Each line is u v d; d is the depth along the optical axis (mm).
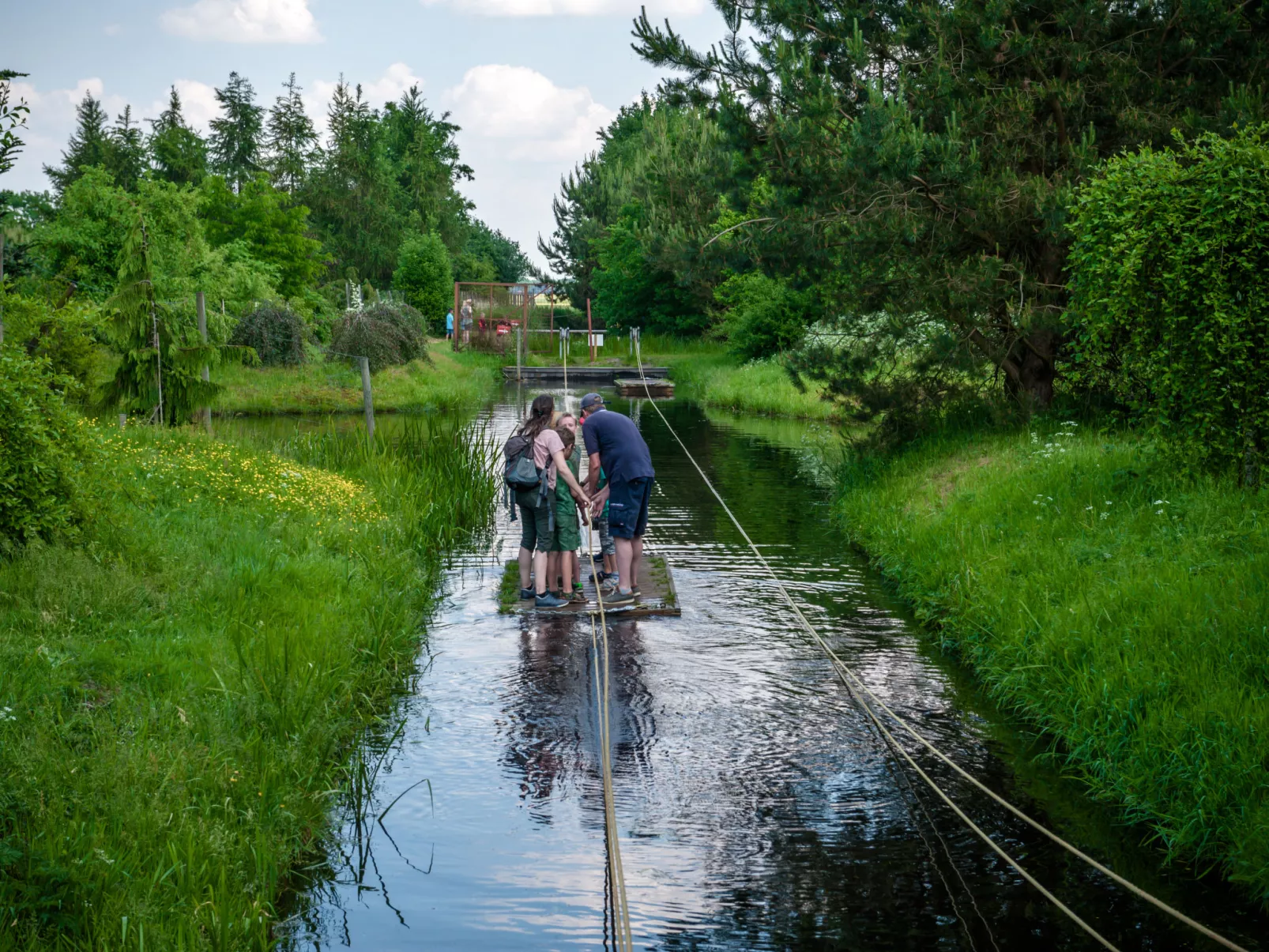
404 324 32094
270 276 37219
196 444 12430
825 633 8336
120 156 81375
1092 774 5594
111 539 7828
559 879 4594
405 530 11141
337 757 5852
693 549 11523
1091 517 8656
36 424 7234
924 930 4176
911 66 12938
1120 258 8391
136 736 5047
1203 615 6223
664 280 48500
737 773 5699
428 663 7535
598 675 7258
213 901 3982
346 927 4211
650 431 23969
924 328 13469
